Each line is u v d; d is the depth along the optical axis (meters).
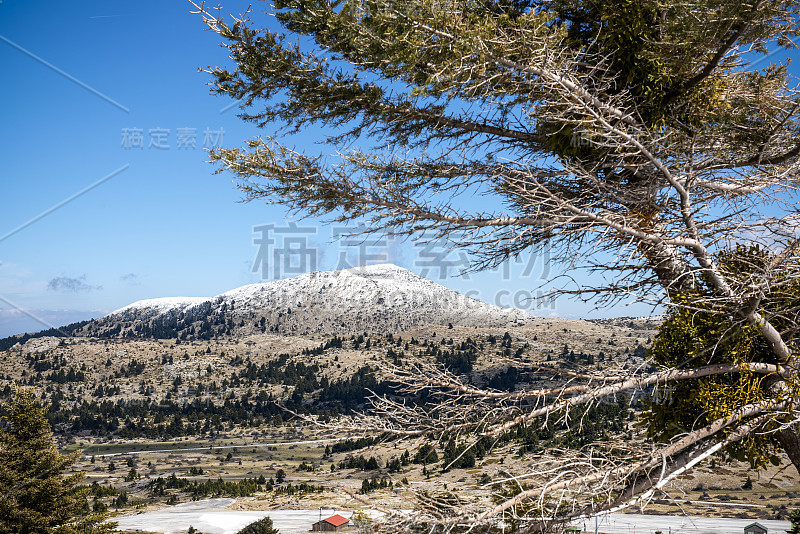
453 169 7.08
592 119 5.75
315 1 5.68
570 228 6.24
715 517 51.25
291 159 5.90
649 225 6.09
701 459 5.23
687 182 5.95
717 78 7.08
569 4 7.05
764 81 7.39
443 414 5.75
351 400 163.62
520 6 7.16
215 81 6.47
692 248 6.00
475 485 5.04
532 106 6.10
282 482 104.94
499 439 5.59
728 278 5.85
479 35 5.27
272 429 161.88
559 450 5.29
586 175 6.04
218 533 62.69
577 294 6.48
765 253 6.35
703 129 7.19
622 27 6.55
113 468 126.12
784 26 6.27
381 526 4.51
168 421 173.12
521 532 4.81
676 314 6.07
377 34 5.59
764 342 6.13
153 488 104.00
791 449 5.84
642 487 5.04
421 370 6.02
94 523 32.94
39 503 30.44
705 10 5.96
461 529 4.75
